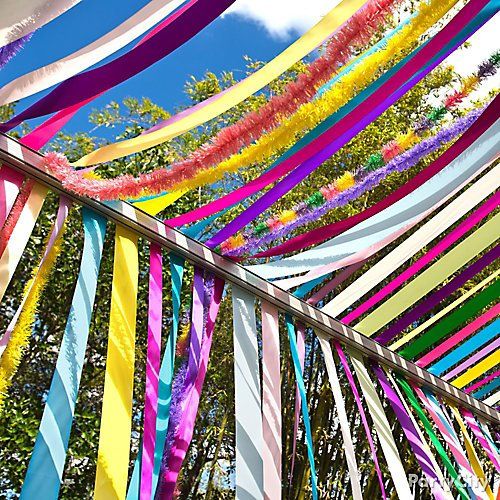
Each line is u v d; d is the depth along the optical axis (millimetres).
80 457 3418
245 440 1542
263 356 1758
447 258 2088
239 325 1725
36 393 3617
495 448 2404
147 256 3750
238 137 1368
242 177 3596
